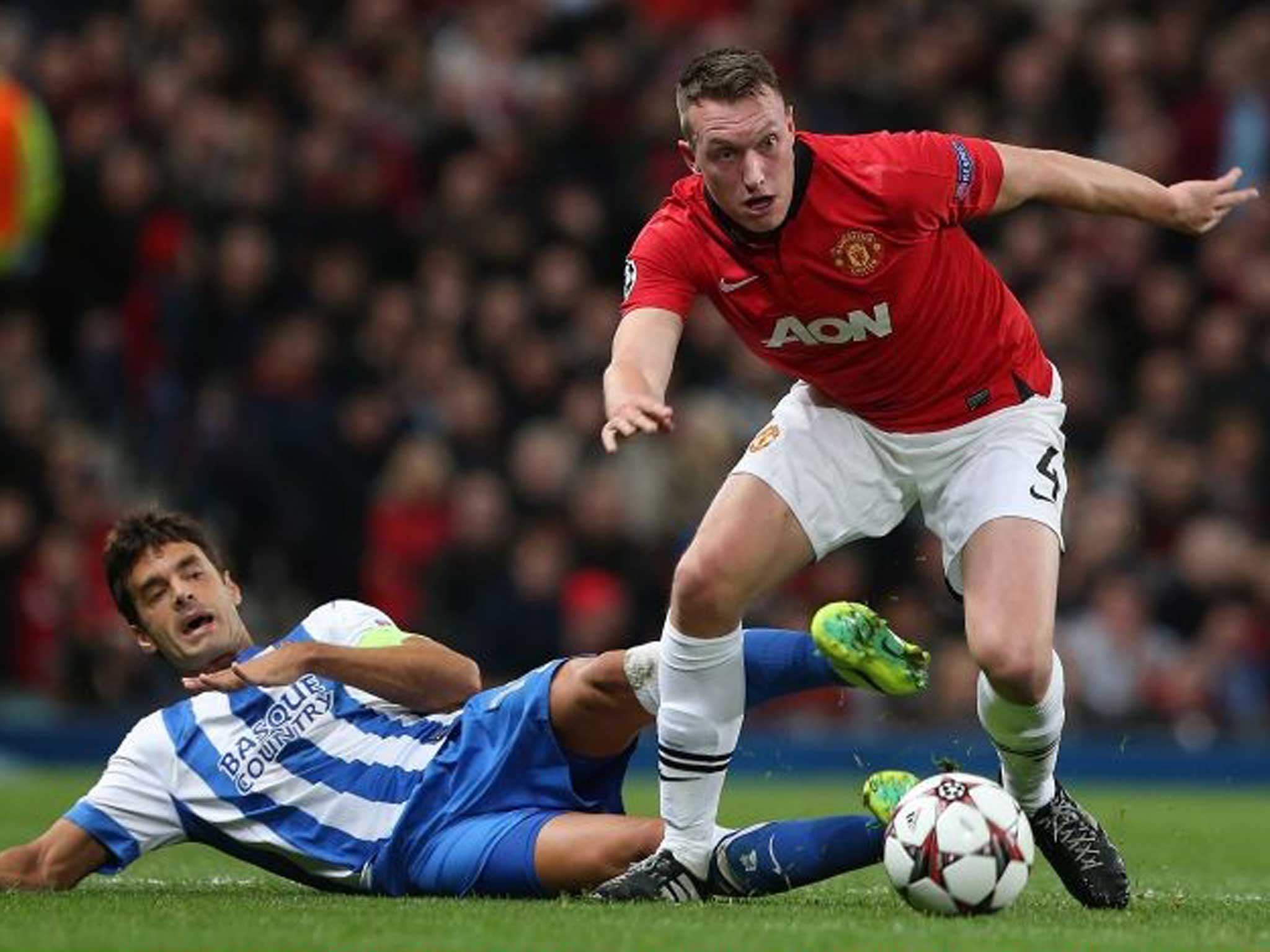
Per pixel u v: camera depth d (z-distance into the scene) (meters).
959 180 21.75
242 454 50.47
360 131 56.75
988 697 21.27
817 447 22.19
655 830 21.45
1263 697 51.38
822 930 18.44
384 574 49.62
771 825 21.12
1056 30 60.09
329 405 51.62
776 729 51.81
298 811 22.62
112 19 58.88
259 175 55.28
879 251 21.45
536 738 22.11
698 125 20.89
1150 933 18.98
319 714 22.88
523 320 53.91
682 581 21.19
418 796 22.25
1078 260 56.97
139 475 52.25
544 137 58.06
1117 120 58.97
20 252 53.38
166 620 23.56
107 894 22.08
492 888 21.73
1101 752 50.12
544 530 49.59
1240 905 22.97
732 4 62.16
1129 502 52.97
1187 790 48.97
